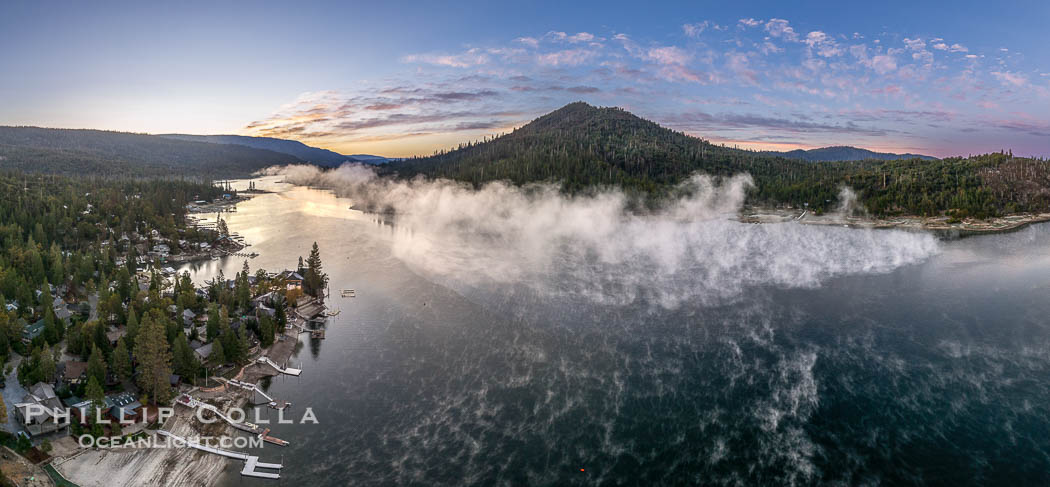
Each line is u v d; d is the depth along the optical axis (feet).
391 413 319.06
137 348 343.05
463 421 310.04
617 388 345.51
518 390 343.46
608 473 268.00
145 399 313.73
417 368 374.84
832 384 350.23
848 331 436.76
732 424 307.58
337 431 301.63
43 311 437.99
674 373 365.20
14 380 336.08
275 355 396.16
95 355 333.01
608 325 448.65
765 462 275.59
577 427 304.30
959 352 394.93
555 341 417.49
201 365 358.64
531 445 288.71
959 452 280.92
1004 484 257.55
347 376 365.61
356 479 262.47
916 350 399.44
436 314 479.00
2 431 277.85
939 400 329.72
